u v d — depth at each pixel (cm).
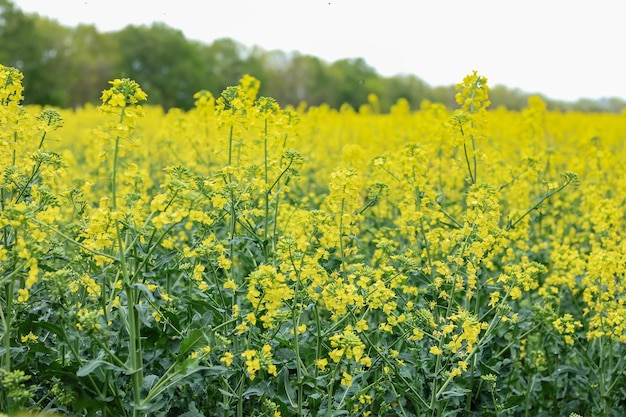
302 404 370
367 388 357
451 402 422
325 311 512
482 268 500
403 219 475
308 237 429
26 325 358
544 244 575
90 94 4144
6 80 416
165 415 380
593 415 458
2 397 345
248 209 466
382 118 1258
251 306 427
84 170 921
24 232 365
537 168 550
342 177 402
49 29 4144
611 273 450
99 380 340
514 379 482
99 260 344
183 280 547
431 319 392
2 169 387
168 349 394
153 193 713
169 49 4112
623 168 787
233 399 378
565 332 460
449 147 588
